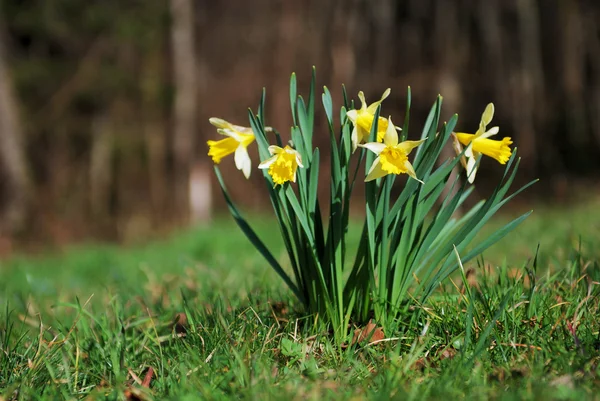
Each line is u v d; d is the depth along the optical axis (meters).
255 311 1.22
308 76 5.91
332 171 1.12
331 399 0.99
